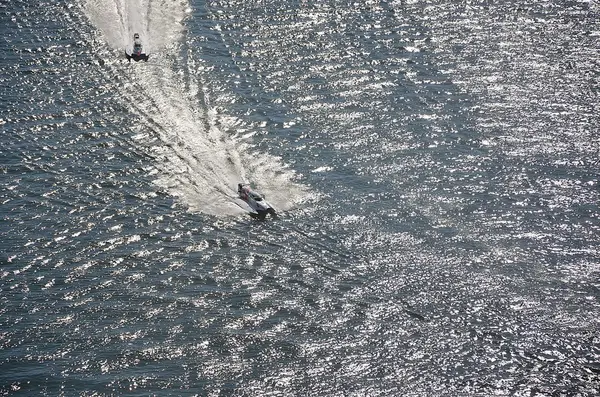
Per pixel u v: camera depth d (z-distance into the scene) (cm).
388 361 8081
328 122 11581
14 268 9119
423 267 9200
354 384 7850
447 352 8181
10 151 10944
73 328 8362
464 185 10438
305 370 7975
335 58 12988
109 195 10244
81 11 14062
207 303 8712
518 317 8569
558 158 10900
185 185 10444
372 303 8738
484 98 12044
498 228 9756
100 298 8744
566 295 8838
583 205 10131
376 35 13538
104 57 12925
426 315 8594
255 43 13338
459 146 11112
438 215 9950
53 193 10256
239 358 8081
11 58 12875
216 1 14450
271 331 8388
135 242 9538
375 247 9475
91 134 11312
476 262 9256
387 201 10169
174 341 8244
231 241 9575
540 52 13088
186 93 12131
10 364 7944
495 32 13588
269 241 9575
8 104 11856
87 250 9400
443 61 12888
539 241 9575
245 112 11769
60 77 12469
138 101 11956
